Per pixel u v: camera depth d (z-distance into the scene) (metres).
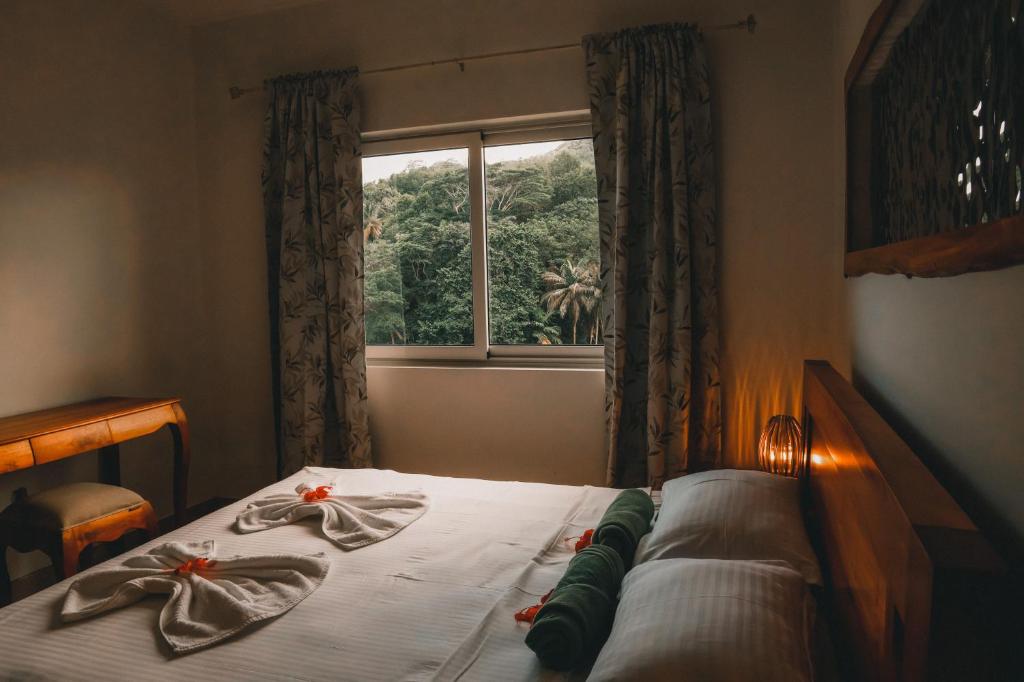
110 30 3.35
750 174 3.03
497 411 3.48
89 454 3.15
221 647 1.42
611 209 3.16
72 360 3.14
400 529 2.05
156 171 3.61
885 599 0.93
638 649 1.10
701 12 3.04
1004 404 0.83
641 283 3.15
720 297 3.11
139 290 3.50
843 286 2.69
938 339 1.17
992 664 0.64
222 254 3.86
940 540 0.70
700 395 3.08
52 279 3.05
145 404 3.06
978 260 0.83
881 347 1.76
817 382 1.93
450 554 1.87
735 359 3.11
